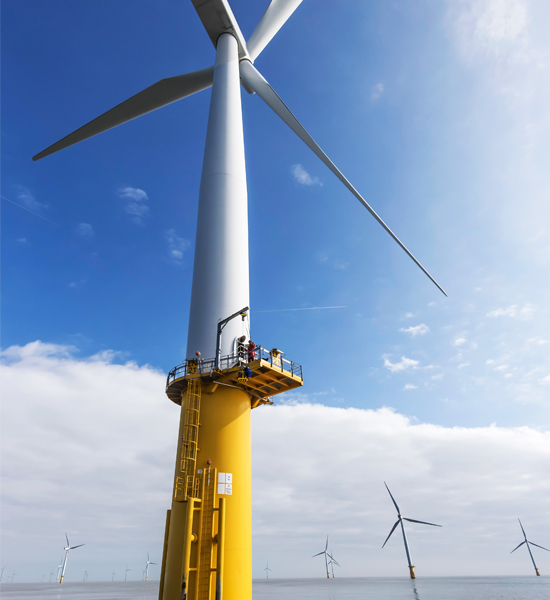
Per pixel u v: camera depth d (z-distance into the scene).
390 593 138.50
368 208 33.72
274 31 39.66
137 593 160.12
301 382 21.28
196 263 23.81
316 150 33.62
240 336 21.61
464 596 118.44
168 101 37.75
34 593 161.00
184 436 18.89
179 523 17.50
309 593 145.50
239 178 26.41
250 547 17.78
